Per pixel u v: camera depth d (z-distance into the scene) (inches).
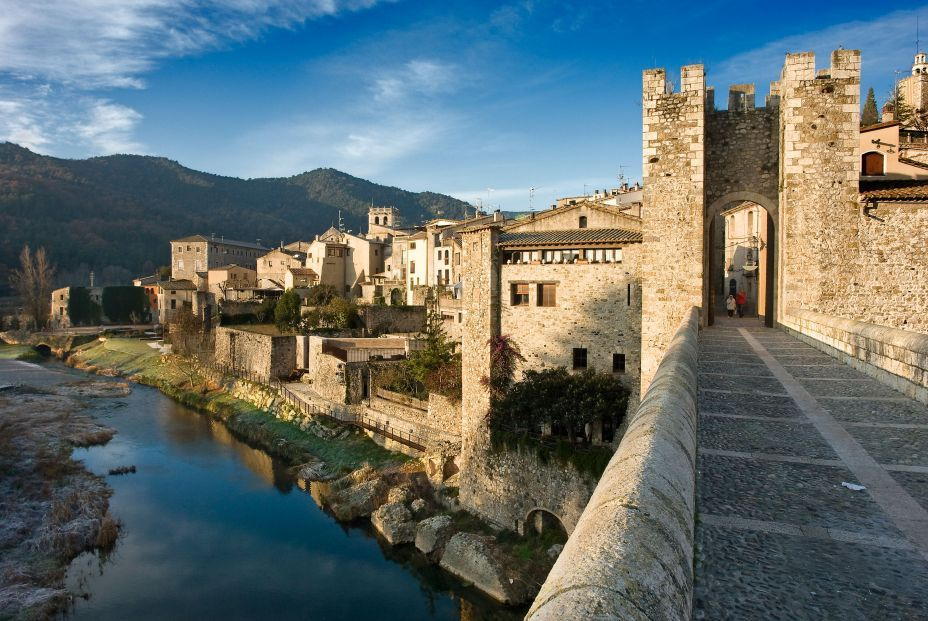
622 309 1451.8
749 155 1200.2
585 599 114.7
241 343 3213.6
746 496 280.2
